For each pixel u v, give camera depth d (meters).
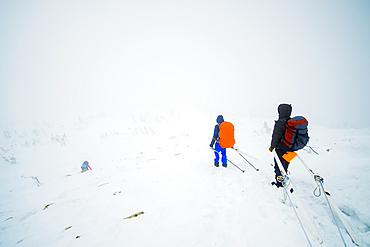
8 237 2.67
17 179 7.51
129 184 4.43
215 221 2.59
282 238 2.12
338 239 2.04
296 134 2.75
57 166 8.87
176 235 2.33
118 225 2.66
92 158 9.61
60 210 3.39
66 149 11.88
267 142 9.96
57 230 2.74
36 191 5.01
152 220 2.72
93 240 2.35
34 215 3.33
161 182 4.32
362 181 2.77
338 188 2.92
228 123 4.48
